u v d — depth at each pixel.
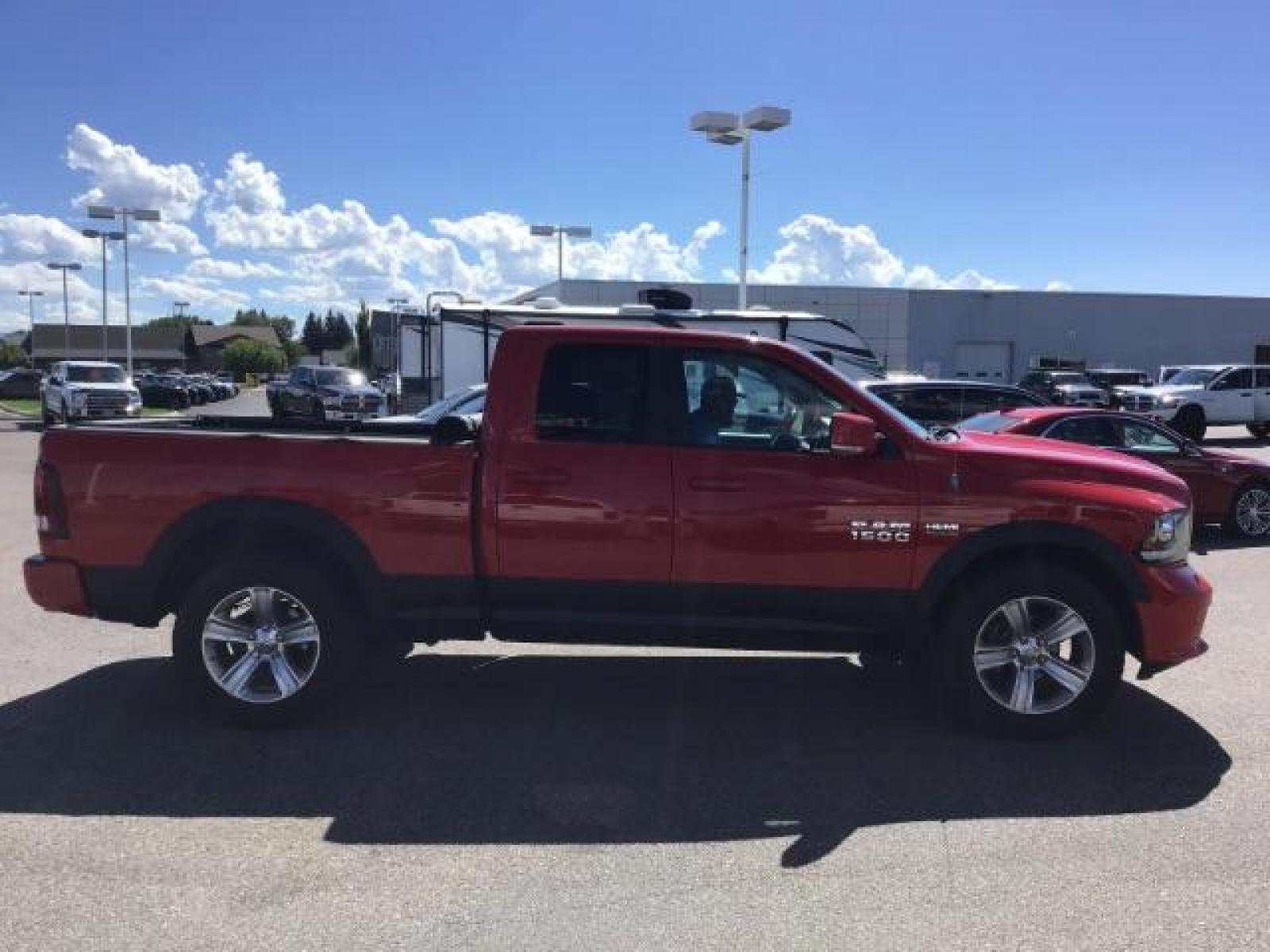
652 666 6.25
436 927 3.30
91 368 32.06
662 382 4.93
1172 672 6.20
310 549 5.12
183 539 4.91
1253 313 51.66
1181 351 51.38
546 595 4.91
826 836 3.97
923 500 4.80
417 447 4.88
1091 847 3.88
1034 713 4.94
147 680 5.86
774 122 19.98
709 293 45.75
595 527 4.83
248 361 114.50
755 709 5.46
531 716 5.33
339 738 4.98
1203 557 10.51
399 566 4.92
